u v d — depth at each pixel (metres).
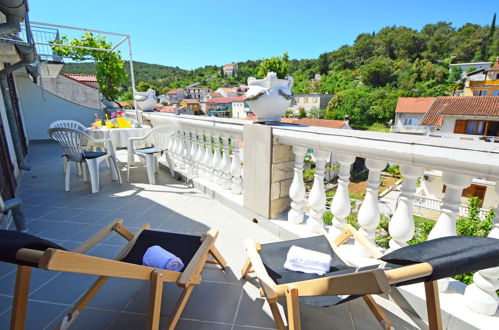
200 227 2.85
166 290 1.85
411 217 1.67
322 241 1.90
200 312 1.65
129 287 1.87
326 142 1.99
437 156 1.37
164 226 2.88
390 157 1.62
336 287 1.03
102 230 1.82
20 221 2.64
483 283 1.38
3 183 3.27
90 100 15.05
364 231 1.99
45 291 1.83
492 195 10.20
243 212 3.11
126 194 3.90
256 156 2.72
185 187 4.24
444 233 1.47
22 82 10.14
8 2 2.49
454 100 23.48
